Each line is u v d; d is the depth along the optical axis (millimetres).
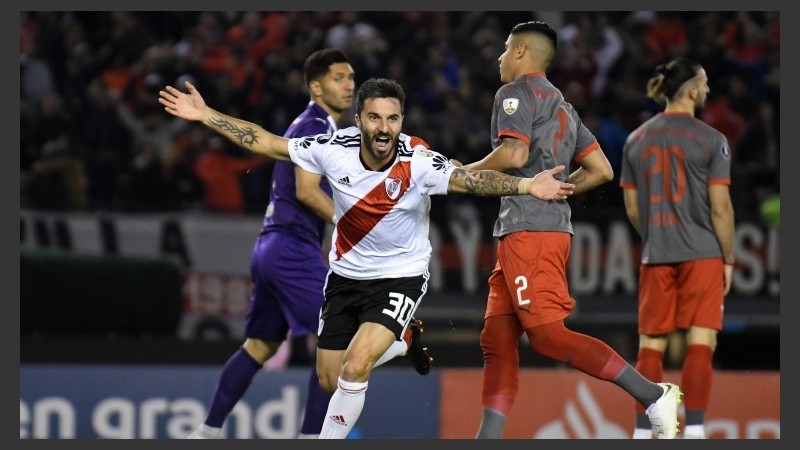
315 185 27000
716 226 27688
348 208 23109
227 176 46719
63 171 45375
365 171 22750
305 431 28219
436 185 22438
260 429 34000
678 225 27969
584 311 43062
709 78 58812
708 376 27672
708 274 27859
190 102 23328
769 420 35500
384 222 23016
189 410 34312
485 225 42875
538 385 34531
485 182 22016
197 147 48438
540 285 24406
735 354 49375
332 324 24406
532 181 21625
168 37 58625
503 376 25094
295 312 28172
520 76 24828
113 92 50938
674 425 24297
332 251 24328
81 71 55031
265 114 51750
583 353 24219
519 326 25281
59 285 37562
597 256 43281
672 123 28109
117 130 50312
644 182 28359
